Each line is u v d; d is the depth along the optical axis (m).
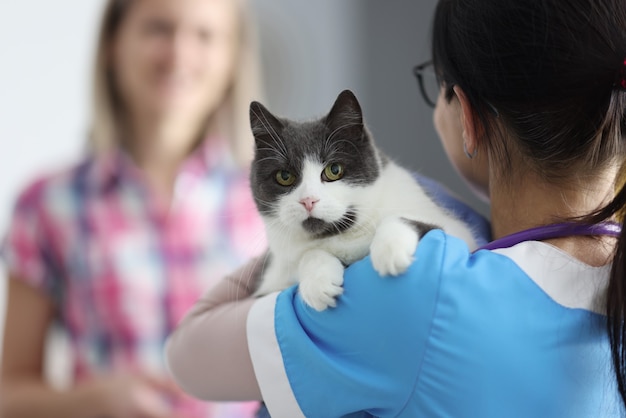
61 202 2.17
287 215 1.30
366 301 0.91
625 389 0.87
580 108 0.94
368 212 1.29
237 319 1.03
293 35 3.57
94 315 2.13
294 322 0.95
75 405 1.94
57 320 2.33
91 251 2.14
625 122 0.95
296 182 1.34
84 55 3.09
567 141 0.96
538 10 0.93
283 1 3.55
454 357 0.86
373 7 3.66
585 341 0.89
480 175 1.16
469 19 1.01
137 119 2.32
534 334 0.87
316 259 1.07
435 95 1.39
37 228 2.15
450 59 1.06
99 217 2.17
